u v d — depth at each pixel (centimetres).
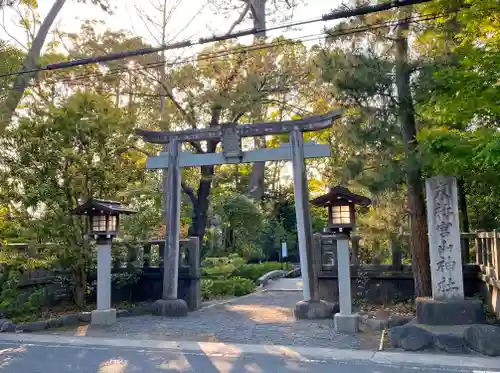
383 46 1101
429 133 1009
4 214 1278
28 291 1250
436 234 970
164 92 1661
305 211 1202
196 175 1969
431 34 1065
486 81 884
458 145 909
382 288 1293
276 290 1939
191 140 1314
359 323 1073
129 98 1700
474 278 1224
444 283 953
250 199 2294
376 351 841
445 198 973
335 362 773
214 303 1543
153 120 1653
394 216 1188
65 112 1238
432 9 1028
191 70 1569
